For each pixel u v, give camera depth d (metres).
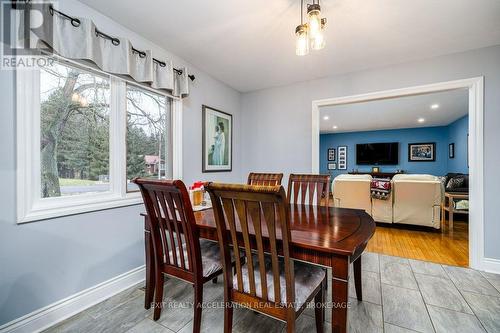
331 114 5.47
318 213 1.74
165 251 1.46
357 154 8.10
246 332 1.41
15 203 1.32
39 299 1.42
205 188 1.06
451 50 2.30
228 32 2.03
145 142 2.23
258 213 0.99
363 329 1.43
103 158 1.86
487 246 2.21
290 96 3.31
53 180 1.56
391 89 2.64
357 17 1.79
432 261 2.46
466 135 5.46
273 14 1.79
